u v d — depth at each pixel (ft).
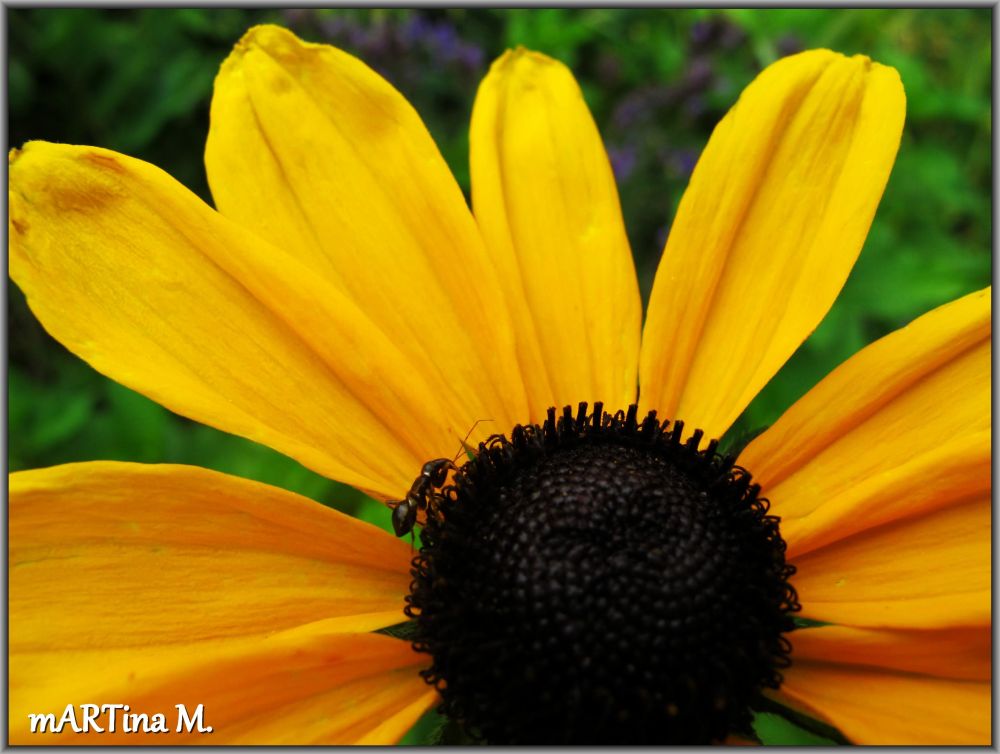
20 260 0.20
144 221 0.21
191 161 0.47
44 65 0.45
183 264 0.22
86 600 0.20
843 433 0.23
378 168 0.24
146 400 0.34
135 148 0.46
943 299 0.38
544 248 0.25
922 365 0.22
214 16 0.48
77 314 0.21
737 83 0.45
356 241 0.23
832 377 0.23
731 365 0.24
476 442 0.23
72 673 0.19
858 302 0.38
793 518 0.23
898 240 0.40
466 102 0.43
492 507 0.21
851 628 0.21
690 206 0.24
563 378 0.24
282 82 0.23
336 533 0.22
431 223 0.24
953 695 0.20
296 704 0.20
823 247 0.23
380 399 0.23
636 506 0.21
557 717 0.20
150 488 0.20
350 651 0.20
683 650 0.20
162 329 0.21
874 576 0.22
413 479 0.23
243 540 0.21
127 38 0.47
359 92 0.24
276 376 0.22
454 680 0.20
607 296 0.24
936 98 0.46
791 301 0.24
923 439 0.22
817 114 0.24
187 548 0.21
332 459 0.22
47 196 0.21
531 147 0.25
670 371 0.24
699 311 0.24
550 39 0.45
